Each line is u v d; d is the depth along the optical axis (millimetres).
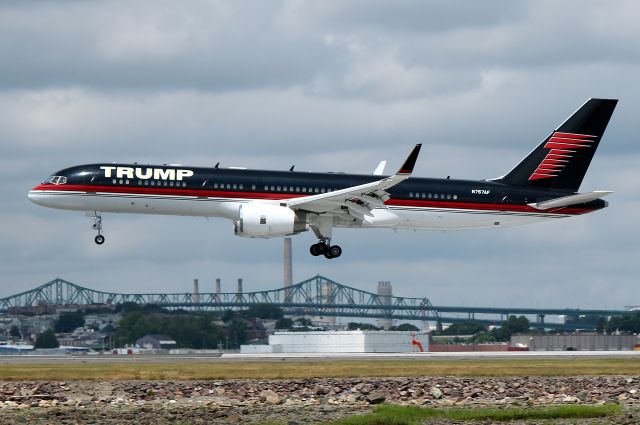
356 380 145750
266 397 125562
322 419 111438
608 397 129625
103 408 119062
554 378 152625
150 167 194375
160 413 114750
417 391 131750
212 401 125375
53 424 107375
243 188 195000
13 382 140500
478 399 129625
